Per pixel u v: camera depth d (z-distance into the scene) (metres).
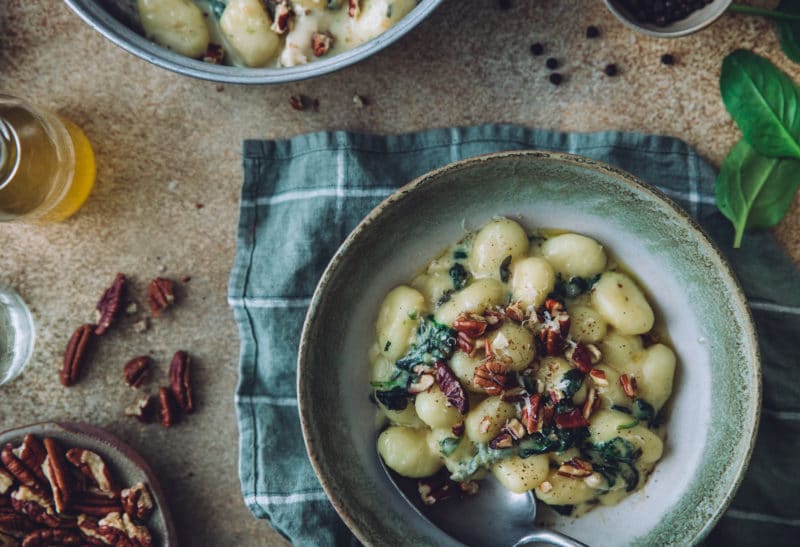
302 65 0.51
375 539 0.52
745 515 0.57
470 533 0.53
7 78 0.58
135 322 0.59
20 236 0.58
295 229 0.57
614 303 0.51
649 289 0.53
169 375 0.59
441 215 0.53
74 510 0.57
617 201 0.52
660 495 0.53
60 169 0.56
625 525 0.53
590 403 0.50
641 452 0.51
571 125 0.58
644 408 0.51
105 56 0.58
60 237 0.59
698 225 0.50
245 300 0.57
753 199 0.56
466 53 0.58
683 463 0.52
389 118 0.58
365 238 0.51
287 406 0.57
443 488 0.53
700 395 0.53
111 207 0.59
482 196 0.53
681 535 0.52
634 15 0.56
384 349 0.52
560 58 0.58
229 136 0.59
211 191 0.59
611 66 0.58
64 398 0.59
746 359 0.50
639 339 0.52
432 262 0.54
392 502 0.53
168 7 0.53
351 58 0.51
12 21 0.58
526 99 0.58
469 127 0.58
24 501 0.56
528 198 0.53
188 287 0.59
